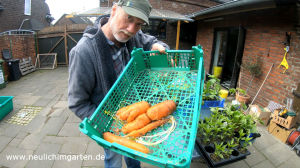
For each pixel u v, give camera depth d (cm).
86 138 311
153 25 840
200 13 562
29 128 340
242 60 496
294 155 272
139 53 156
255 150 280
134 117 119
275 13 384
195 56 146
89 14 614
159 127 119
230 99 466
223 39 609
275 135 315
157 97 141
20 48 774
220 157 178
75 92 130
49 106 436
